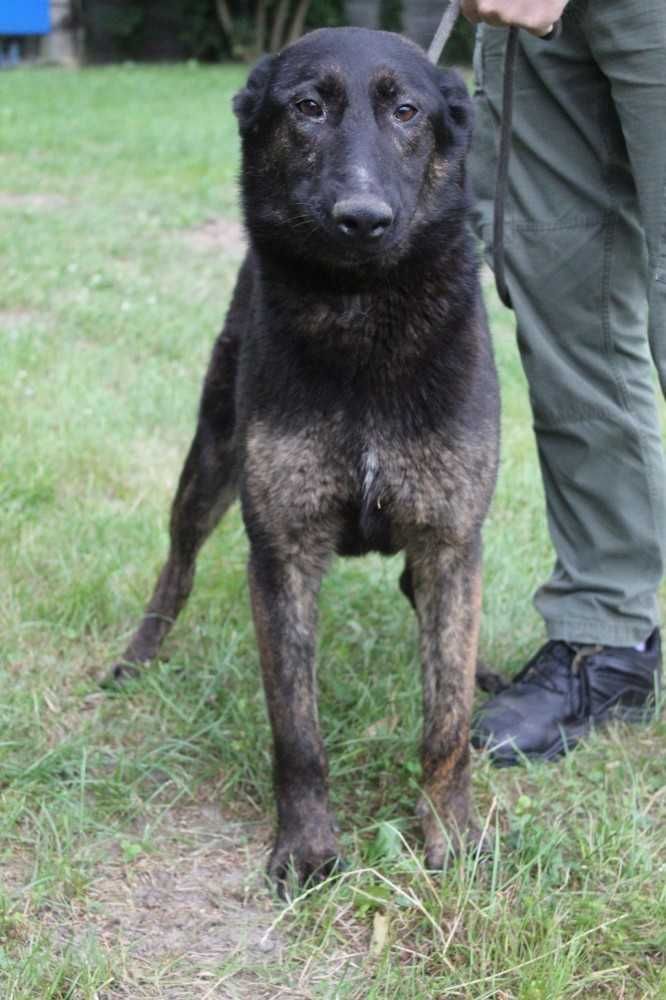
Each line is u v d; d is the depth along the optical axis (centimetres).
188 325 648
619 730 332
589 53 299
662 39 274
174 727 325
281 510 274
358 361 266
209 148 1210
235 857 279
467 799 280
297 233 268
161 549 416
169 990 234
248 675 345
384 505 277
